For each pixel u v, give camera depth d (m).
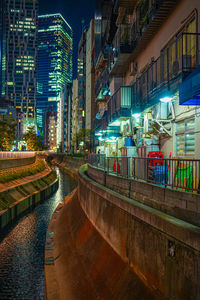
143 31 15.21
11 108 155.62
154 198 7.00
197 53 9.30
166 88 10.87
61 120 155.50
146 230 6.22
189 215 5.44
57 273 9.27
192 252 4.49
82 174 18.00
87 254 9.61
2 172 27.91
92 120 73.44
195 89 7.16
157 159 7.47
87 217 13.02
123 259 7.50
